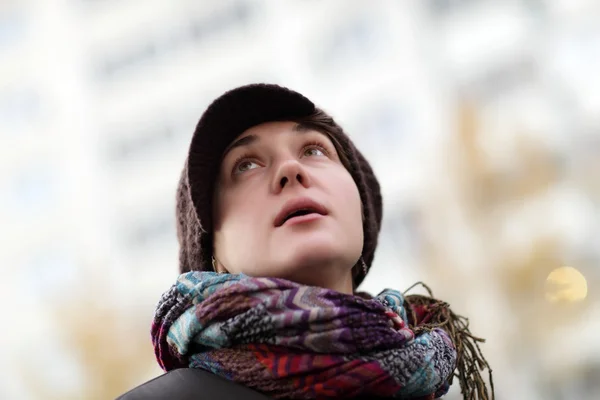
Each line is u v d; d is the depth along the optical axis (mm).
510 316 7266
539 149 7645
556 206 7449
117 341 8680
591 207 7449
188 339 934
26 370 9320
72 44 14750
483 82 10086
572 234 7387
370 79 11641
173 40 14086
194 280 985
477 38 10438
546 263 7156
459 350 1136
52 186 14070
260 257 968
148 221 13266
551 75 9062
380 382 877
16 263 13516
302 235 956
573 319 6996
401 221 10148
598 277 7176
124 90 14156
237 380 884
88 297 9250
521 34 9867
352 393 871
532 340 7176
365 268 1233
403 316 1064
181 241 1182
